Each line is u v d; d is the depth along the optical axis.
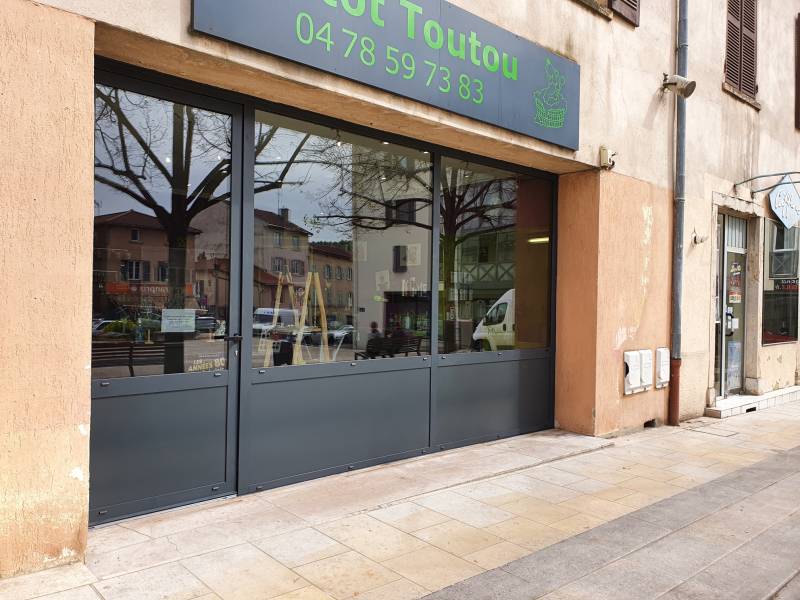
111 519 3.27
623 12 5.84
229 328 3.70
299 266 4.09
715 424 6.80
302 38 3.45
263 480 3.89
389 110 4.02
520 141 4.93
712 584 2.90
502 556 3.13
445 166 5.04
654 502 4.05
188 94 3.50
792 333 9.33
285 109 3.94
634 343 6.11
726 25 7.55
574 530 3.52
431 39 4.18
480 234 5.34
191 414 3.55
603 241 5.70
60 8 2.64
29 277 2.58
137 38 2.92
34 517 2.62
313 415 4.14
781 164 8.88
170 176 3.47
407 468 4.52
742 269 8.40
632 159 6.04
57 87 2.63
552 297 5.95
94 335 3.21
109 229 3.26
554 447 5.27
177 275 3.51
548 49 5.14
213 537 3.18
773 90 8.67
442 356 4.98
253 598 2.61
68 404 2.69
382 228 4.60
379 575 2.87
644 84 6.19
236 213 3.72
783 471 4.87
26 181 2.56
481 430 5.34
